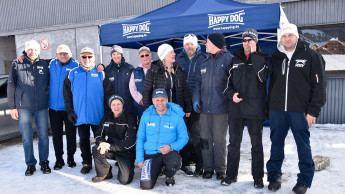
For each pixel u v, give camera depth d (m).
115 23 4.53
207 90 2.96
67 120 3.52
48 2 9.09
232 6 4.13
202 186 2.87
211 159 3.09
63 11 8.91
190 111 3.16
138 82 3.40
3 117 4.81
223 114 2.96
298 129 2.50
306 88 2.44
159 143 2.95
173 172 2.87
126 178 2.97
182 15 4.11
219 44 2.88
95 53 8.64
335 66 5.98
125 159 2.98
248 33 2.54
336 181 2.89
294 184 2.83
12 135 4.97
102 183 3.06
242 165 3.51
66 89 3.34
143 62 3.36
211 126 3.04
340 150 4.05
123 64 3.55
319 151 4.02
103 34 4.62
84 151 3.38
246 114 2.68
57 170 3.54
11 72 3.30
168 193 2.72
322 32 6.03
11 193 2.87
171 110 2.97
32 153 3.45
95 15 8.49
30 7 9.34
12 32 9.66
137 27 4.33
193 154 3.41
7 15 9.66
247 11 3.71
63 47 3.44
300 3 6.09
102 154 3.00
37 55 3.41
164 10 4.74
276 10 3.56
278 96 2.55
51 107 3.49
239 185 2.85
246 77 2.68
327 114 6.14
